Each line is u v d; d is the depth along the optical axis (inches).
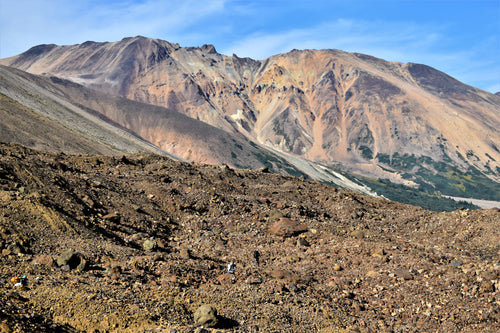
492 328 625.3
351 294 765.9
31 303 503.2
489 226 1044.5
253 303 651.5
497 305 670.5
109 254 765.9
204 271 777.6
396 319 693.3
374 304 741.9
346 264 902.4
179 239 1050.7
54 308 506.3
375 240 1072.2
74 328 482.9
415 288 762.8
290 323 610.5
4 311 445.4
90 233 844.0
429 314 684.1
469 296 709.9
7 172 956.6
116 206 1083.9
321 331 605.3
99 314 508.4
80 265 657.6
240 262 909.8
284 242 1069.8
